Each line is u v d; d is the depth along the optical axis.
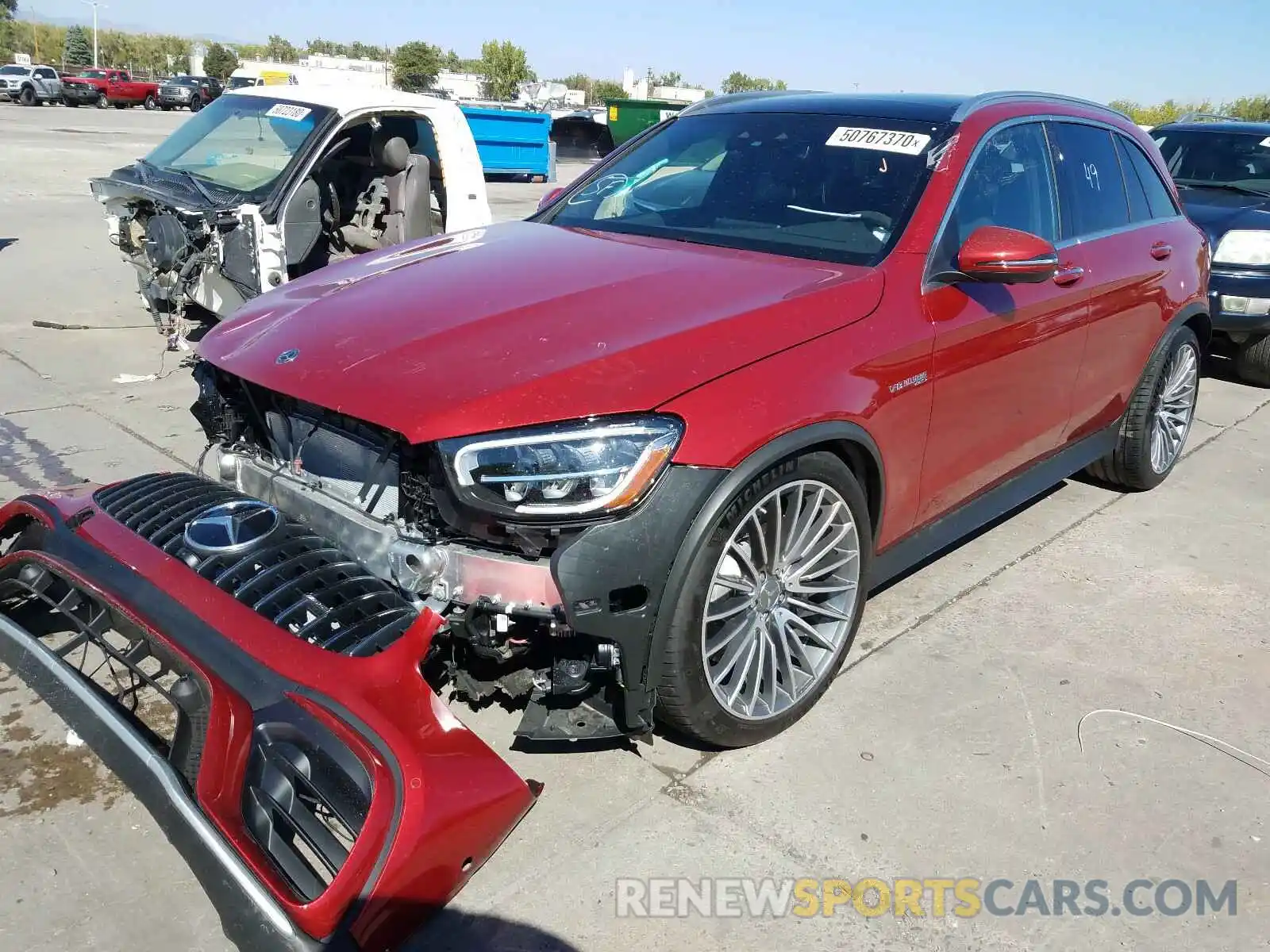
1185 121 8.62
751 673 2.70
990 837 2.51
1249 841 2.54
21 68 39.78
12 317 7.27
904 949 2.17
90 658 3.04
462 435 2.17
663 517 2.25
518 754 2.72
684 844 2.43
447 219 7.10
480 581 2.26
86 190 14.27
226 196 5.98
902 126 3.41
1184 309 4.55
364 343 2.51
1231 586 3.93
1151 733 2.96
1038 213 3.63
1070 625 3.57
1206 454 5.56
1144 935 2.24
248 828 2.00
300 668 2.13
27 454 4.66
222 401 2.87
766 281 2.79
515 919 2.19
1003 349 3.27
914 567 3.98
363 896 1.86
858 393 2.67
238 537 2.41
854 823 2.53
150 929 2.14
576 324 2.50
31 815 2.46
